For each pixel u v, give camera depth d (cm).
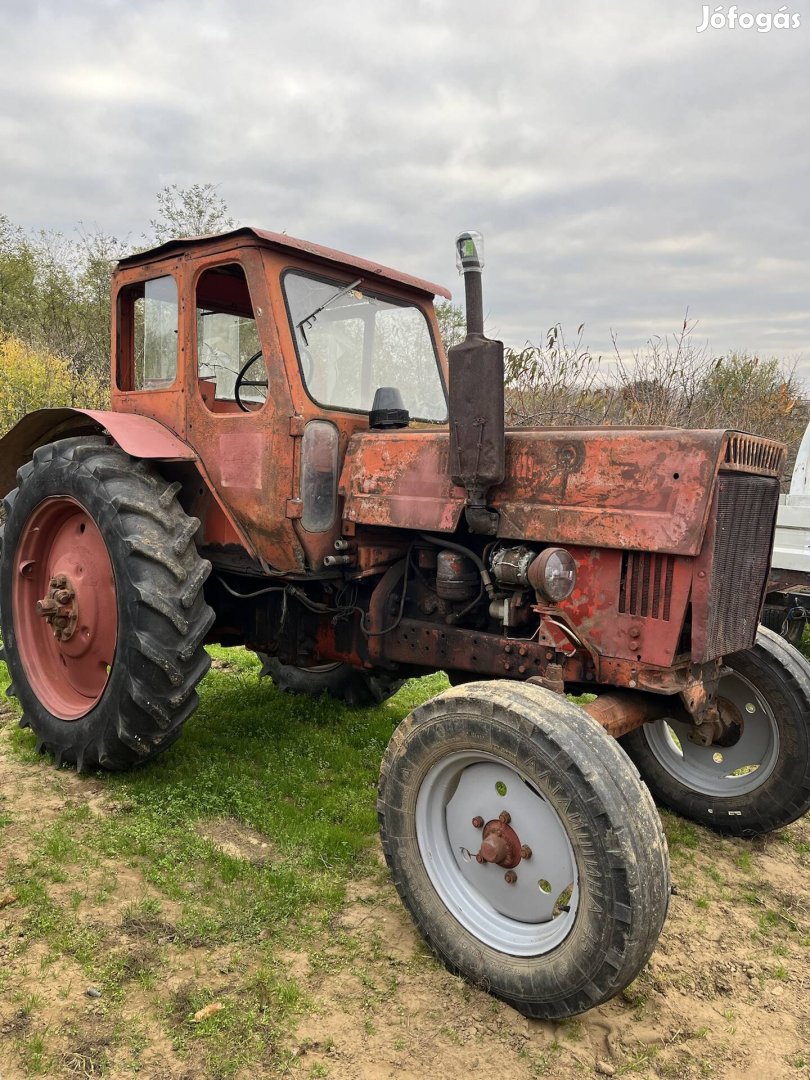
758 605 286
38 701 371
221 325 388
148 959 234
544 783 216
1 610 392
